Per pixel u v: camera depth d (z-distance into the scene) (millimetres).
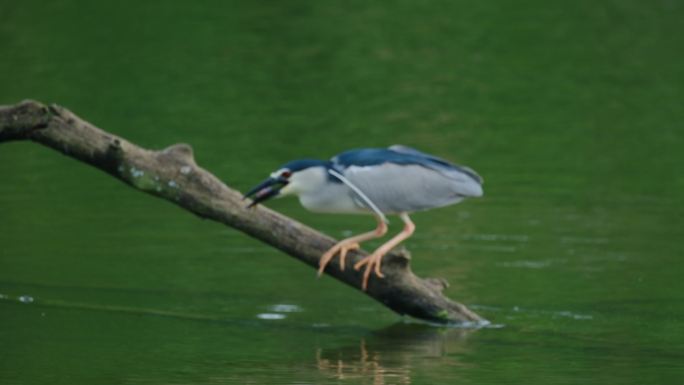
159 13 28750
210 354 10922
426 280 12156
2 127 11688
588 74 24219
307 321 12195
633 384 9961
